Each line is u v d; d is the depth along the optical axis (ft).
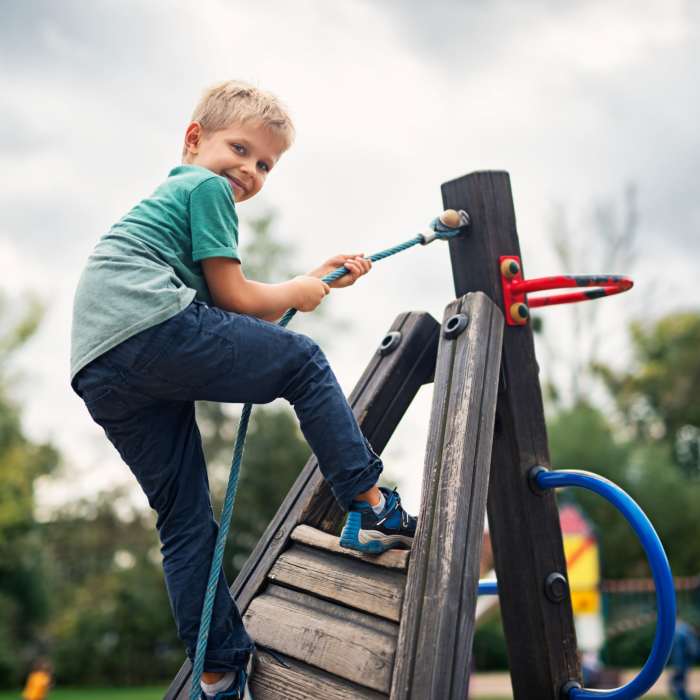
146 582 76.89
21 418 73.05
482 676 54.54
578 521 32.81
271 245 73.97
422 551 6.03
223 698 6.40
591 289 8.71
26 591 75.51
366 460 6.17
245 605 7.30
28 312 73.05
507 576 7.96
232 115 6.92
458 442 6.50
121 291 5.86
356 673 5.94
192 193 6.31
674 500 63.67
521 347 7.98
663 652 6.84
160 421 6.25
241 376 5.93
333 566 6.86
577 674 7.86
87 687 72.74
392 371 8.36
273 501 63.26
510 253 8.08
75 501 86.07
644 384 97.14
